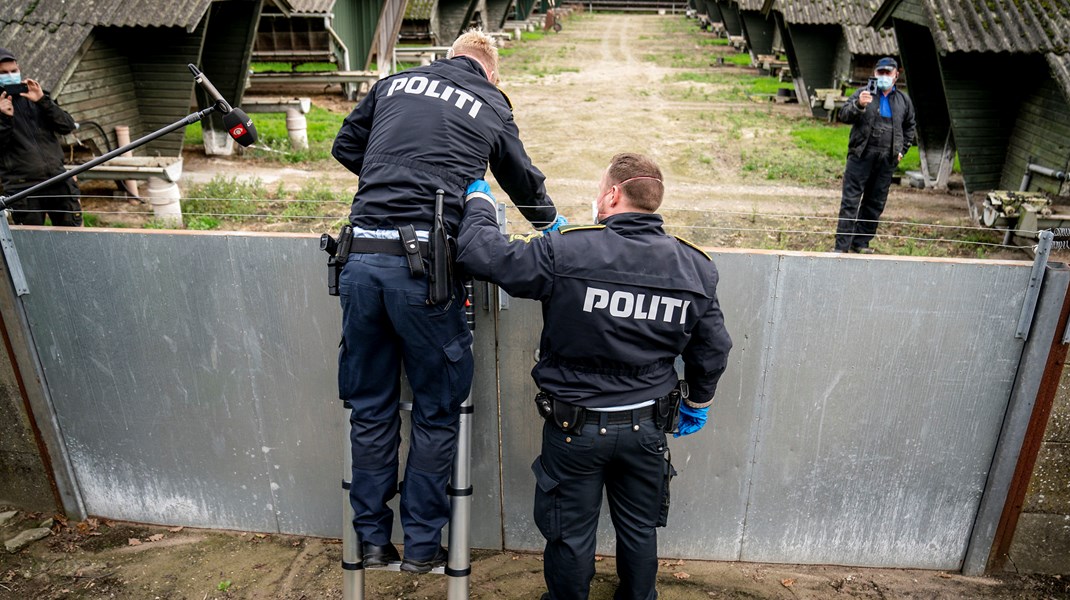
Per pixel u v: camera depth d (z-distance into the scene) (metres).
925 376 3.10
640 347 2.54
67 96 8.36
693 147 11.84
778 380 3.15
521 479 3.43
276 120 13.28
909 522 3.39
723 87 18.48
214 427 3.51
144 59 9.32
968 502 3.32
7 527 3.75
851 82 14.28
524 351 3.16
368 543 2.76
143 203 8.50
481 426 3.32
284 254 3.12
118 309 3.32
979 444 3.20
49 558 3.55
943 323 3.00
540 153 11.24
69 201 6.39
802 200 9.09
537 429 3.31
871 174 7.12
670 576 3.45
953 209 9.23
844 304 3.00
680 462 3.34
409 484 2.74
